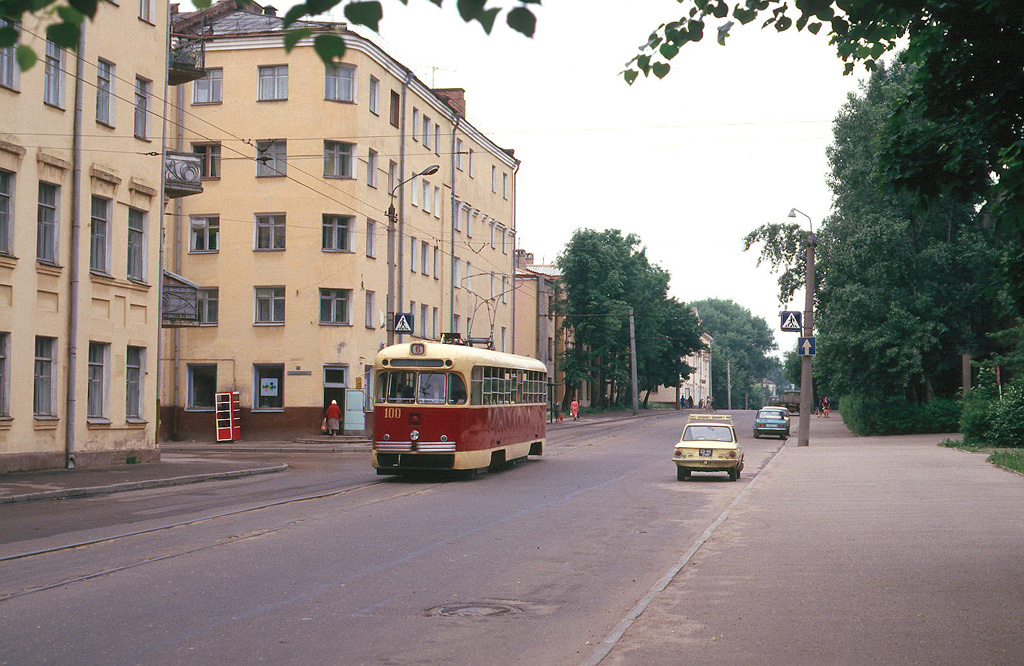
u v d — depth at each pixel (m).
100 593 9.92
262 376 46.12
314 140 46.00
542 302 82.00
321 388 45.44
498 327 70.12
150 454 30.23
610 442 45.66
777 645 7.68
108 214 28.30
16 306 24.53
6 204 24.48
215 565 11.70
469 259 63.44
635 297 95.19
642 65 8.98
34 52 4.66
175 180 32.03
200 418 46.41
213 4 4.87
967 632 8.12
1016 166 9.45
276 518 16.53
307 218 45.88
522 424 30.95
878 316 47.59
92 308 27.50
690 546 13.67
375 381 25.45
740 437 52.31
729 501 20.09
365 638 8.09
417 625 8.60
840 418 86.25
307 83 46.12
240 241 46.31
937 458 31.41
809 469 27.83
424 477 26.17
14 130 24.45
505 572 11.43
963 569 11.30
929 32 9.97
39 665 7.16
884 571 11.20
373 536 14.38
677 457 25.41
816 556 12.37
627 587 10.53
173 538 13.98
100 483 22.14
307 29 4.59
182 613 9.01
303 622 8.69
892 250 47.22
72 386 26.41
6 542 13.46
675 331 111.94
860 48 10.42
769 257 51.25
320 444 42.62
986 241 46.59
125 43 28.84
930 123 10.70
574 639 8.09
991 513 16.94
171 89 47.06
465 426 25.20
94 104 27.45
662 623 8.51
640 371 103.12
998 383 40.00
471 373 25.47
